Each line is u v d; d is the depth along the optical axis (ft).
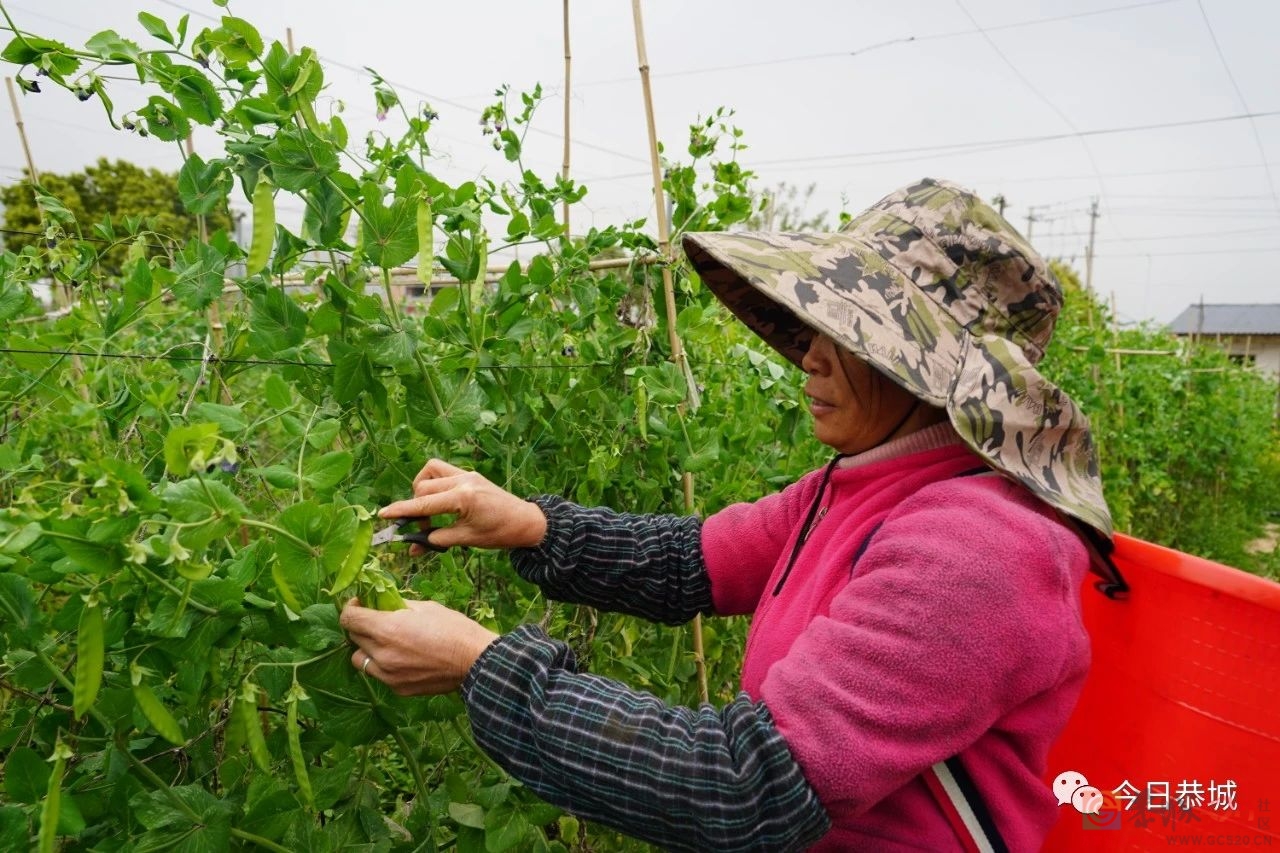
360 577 2.95
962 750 2.83
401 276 5.58
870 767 2.54
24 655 3.10
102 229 4.92
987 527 2.76
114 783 3.18
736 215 6.00
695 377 6.96
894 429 3.40
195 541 2.51
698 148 6.17
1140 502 23.88
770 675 2.81
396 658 2.89
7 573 2.67
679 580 4.30
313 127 3.65
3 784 2.99
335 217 3.84
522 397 5.12
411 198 3.76
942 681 2.59
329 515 2.79
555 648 2.94
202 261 4.25
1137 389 23.35
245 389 7.57
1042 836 3.10
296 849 3.45
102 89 3.43
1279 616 3.17
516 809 4.25
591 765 2.64
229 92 3.75
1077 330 22.53
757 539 4.26
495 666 2.81
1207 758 3.44
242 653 4.08
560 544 4.17
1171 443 24.31
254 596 2.98
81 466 2.33
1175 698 3.56
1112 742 3.93
